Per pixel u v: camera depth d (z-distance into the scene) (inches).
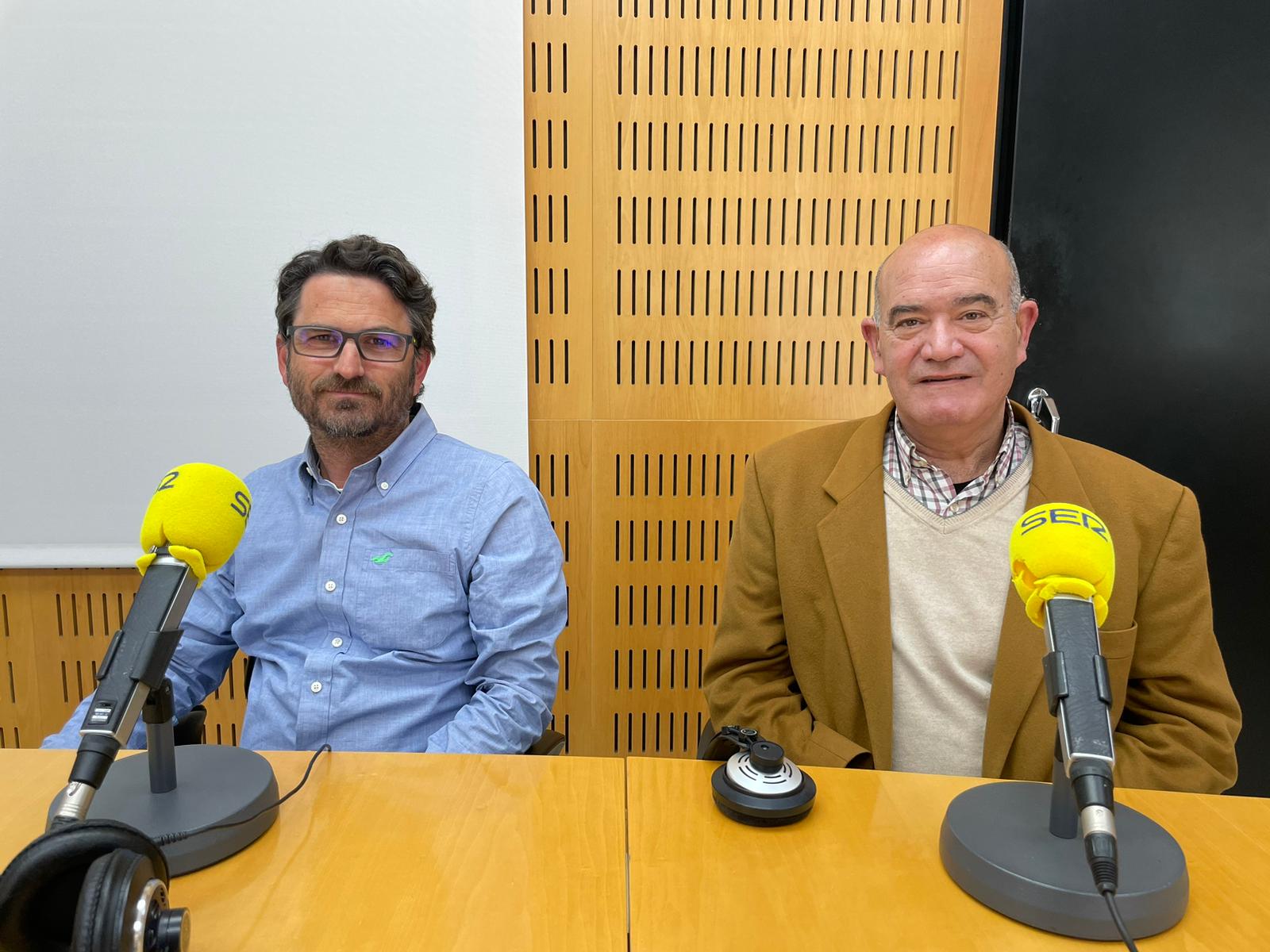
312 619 58.9
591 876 31.7
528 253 88.4
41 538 89.4
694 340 89.7
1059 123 85.0
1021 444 57.1
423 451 60.4
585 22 84.9
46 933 24.1
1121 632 51.0
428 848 33.3
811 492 59.1
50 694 93.0
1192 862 33.0
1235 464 87.0
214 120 84.0
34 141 83.6
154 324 86.5
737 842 34.1
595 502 91.8
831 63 85.9
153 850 25.4
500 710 53.9
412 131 84.7
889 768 54.6
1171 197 84.5
